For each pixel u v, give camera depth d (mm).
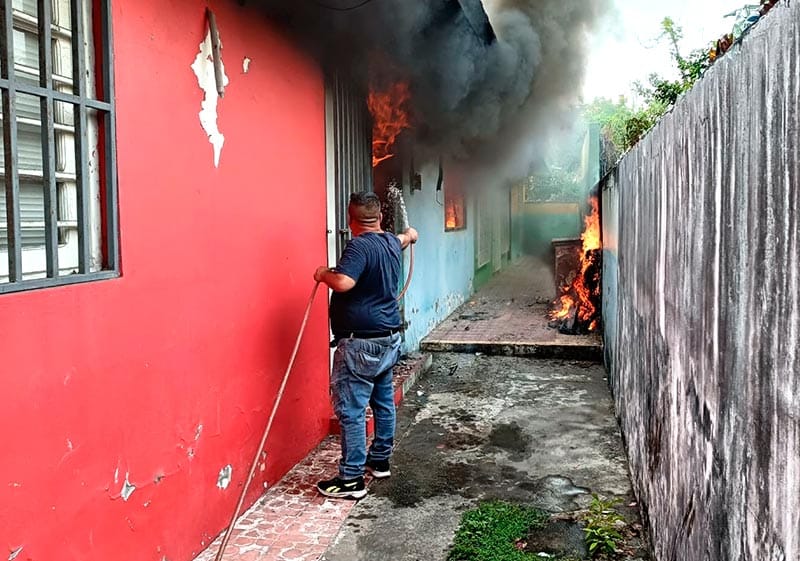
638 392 4035
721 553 1949
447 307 10203
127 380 2727
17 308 2176
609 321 6820
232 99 3514
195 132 3188
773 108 1466
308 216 4523
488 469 4430
